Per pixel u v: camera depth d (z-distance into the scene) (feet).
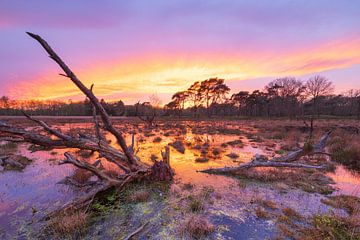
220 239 10.71
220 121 133.80
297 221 12.47
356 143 30.76
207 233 11.20
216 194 16.58
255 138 50.31
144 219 12.71
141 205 14.61
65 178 19.17
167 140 47.39
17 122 98.02
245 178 20.65
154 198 15.80
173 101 190.70
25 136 13.66
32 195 16.11
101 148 18.25
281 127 73.10
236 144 41.39
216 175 21.62
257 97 203.21
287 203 15.01
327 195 16.57
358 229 11.27
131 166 19.88
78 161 15.43
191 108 214.69
